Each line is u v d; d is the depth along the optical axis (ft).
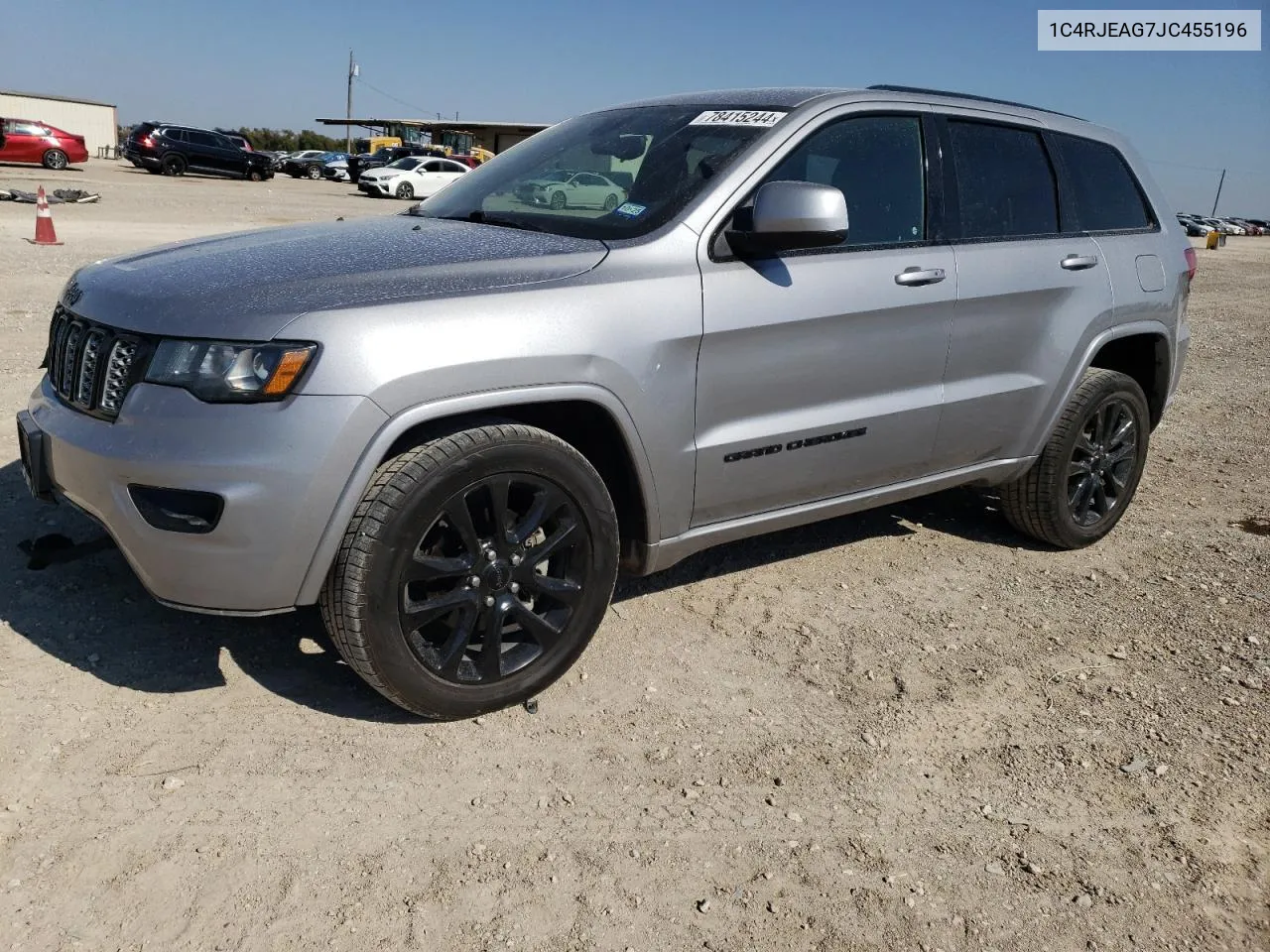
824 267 11.53
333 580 9.11
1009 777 9.73
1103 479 15.66
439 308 9.12
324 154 151.53
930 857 8.61
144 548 8.89
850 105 12.22
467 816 8.73
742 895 8.05
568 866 8.24
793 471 11.82
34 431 9.93
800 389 11.57
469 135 165.78
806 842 8.70
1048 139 14.56
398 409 8.89
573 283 9.89
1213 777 9.86
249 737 9.53
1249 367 33.12
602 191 11.71
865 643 12.23
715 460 11.07
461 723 10.06
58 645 10.73
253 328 8.66
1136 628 12.99
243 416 8.61
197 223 59.06
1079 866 8.59
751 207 10.90
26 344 23.72
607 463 10.88
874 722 10.54
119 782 8.75
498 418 9.95
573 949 7.41
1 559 12.44
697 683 11.08
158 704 9.91
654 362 10.28
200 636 11.21
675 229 10.66
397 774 9.20
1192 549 15.89
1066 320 14.14
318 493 8.71
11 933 7.14
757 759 9.80
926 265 12.42
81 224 53.67
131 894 7.58
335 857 8.14
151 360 8.94
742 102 12.39
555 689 10.77
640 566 11.32
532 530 9.86
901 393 12.57
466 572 9.59
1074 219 14.69
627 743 9.93
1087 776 9.80
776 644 12.07
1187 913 8.14
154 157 111.04
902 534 15.93
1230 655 12.30
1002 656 12.07
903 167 12.60
